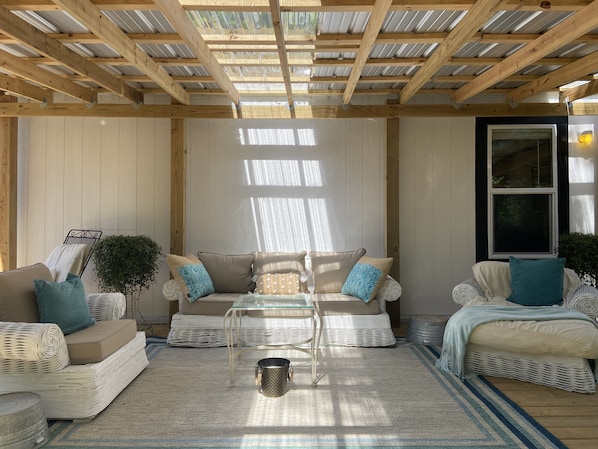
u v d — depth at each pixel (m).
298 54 4.09
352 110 5.16
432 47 3.96
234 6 2.96
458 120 5.55
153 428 2.61
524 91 5.00
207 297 4.49
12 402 2.39
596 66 3.94
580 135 5.50
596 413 2.82
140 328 5.12
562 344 3.18
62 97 5.46
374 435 2.52
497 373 3.48
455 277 5.53
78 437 2.50
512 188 5.54
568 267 4.96
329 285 4.83
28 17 3.30
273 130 5.54
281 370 3.08
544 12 3.25
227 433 2.55
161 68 4.35
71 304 3.09
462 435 2.51
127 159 5.52
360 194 5.54
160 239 5.52
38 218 5.53
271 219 5.52
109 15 3.27
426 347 4.36
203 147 5.54
